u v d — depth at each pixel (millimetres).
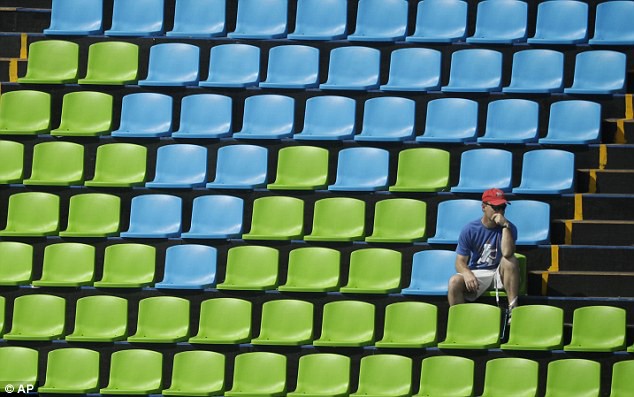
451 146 46188
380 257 42969
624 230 43094
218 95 48625
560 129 47250
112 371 41188
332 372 40312
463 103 47750
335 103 48438
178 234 44938
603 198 43969
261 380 40531
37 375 41688
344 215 44594
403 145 46594
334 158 46938
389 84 49719
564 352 40406
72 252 44094
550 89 48594
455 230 43750
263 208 45000
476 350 40406
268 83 49312
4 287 43375
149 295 42844
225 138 47500
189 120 48531
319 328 42250
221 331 41906
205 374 40844
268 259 43312
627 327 40781
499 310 40250
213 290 42594
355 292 42031
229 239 44094
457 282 40438
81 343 42094
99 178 46781
